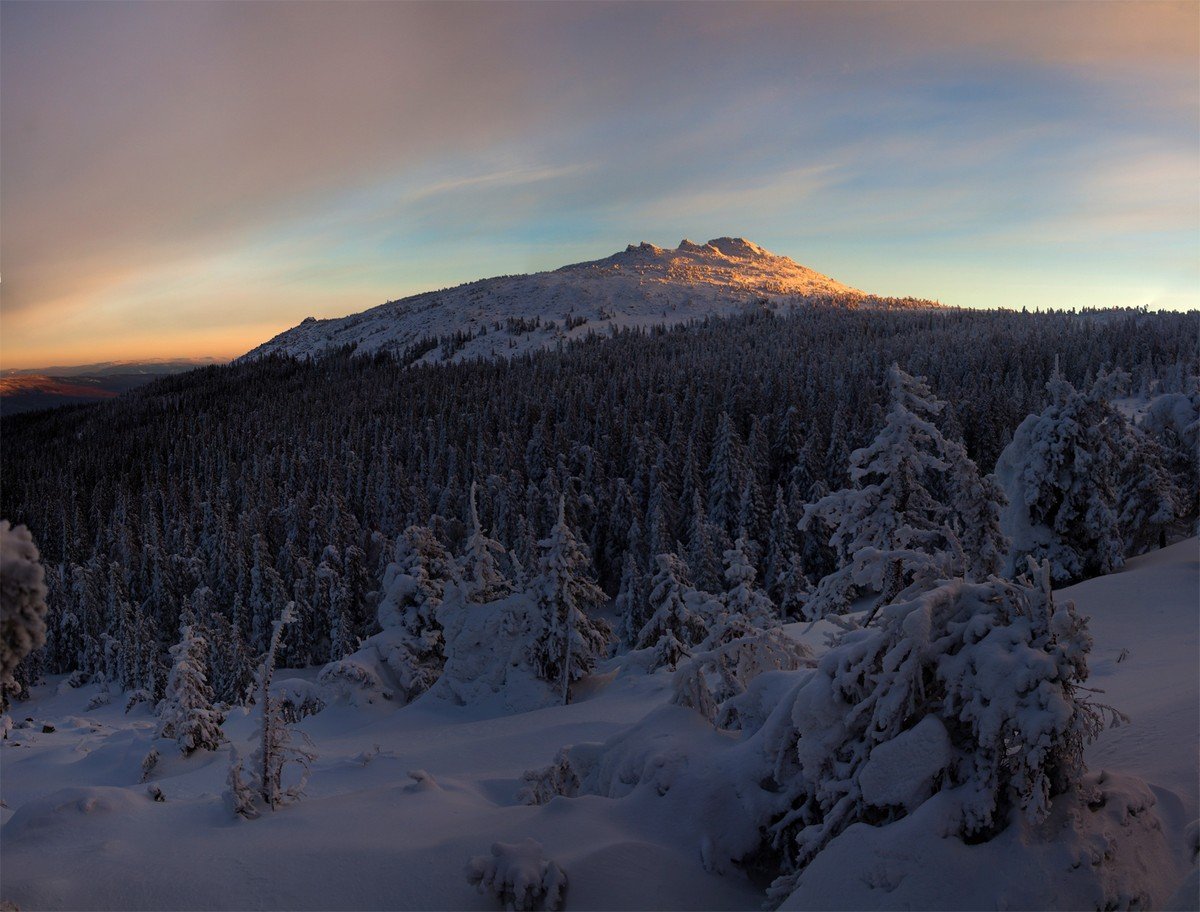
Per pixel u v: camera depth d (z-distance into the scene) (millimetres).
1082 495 28344
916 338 171500
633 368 160875
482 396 151500
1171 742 9797
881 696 8609
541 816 10281
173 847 10062
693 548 55594
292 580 70688
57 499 116188
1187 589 23109
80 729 34281
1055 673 7723
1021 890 7070
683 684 13453
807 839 8773
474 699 28453
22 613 4754
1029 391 103750
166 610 74500
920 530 16719
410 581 34906
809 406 95625
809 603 18656
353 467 103812
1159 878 7238
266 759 11758
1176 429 42406
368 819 10875
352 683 31344
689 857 9430
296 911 8445
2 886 8922
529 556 61438
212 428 177000
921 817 7805
